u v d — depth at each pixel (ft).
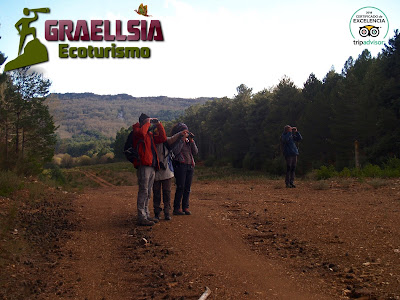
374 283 13.14
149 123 22.41
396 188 33.37
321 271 14.80
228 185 47.32
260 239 19.34
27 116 72.02
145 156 21.99
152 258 16.98
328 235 18.94
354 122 118.21
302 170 138.72
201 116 349.61
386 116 98.78
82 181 136.15
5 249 17.75
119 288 13.97
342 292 12.82
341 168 119.85
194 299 12.59
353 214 22.99
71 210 27.32
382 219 21.33
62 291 13.70
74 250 18.57
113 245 19.19
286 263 15.92
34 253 18.10
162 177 23.25
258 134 201.05
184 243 18.93
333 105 136.05
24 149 74.64
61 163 387.75
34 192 33.06
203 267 15.65
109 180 145.28
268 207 27.02
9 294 13.19
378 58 127.54
